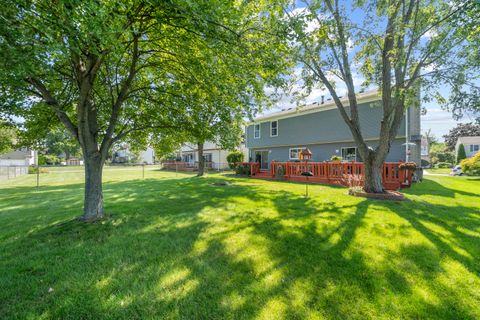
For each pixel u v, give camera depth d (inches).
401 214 189.3
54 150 1775.3
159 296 87.0
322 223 168.4
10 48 92.9
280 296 86.5
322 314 77.6
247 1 159.6
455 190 313.7
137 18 147.7
